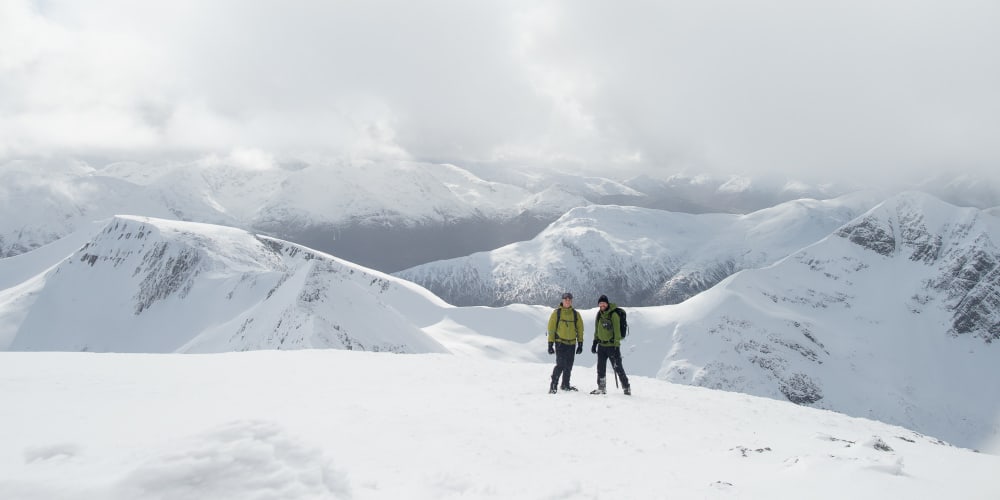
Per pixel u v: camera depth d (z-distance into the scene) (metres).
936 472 8.11
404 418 10.92
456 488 6.78
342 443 8.66
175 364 19.11
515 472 7.77
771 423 13.94
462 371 19.66
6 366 16.66
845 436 13.29
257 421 5.38
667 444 10.25
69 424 9.57
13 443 8.08
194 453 4.64
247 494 4.48
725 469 8.39
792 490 6.91
